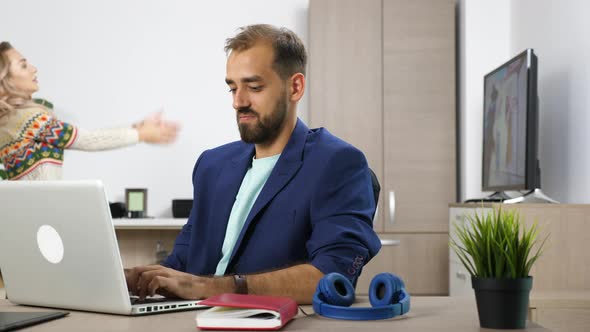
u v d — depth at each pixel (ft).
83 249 3.72
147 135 11.91
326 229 4.64
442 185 14.29
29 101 10.43
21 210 3.93
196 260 5.51
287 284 4.21
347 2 14.57
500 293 3.32
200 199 5.65
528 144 9.73
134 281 4.20
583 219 8.45
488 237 3.40
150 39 15.76
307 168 4.95
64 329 3.34
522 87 10.05
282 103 5.04
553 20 11.44
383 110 14.46
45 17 15.70
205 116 15.72
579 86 10.27
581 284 8.42
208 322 3.31
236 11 15.80
